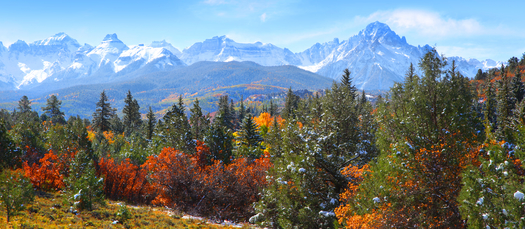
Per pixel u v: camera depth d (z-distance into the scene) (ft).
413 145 47.06
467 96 50.78
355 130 78.59
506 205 31.48
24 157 97.09
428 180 44.45
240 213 75.25
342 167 67.41
